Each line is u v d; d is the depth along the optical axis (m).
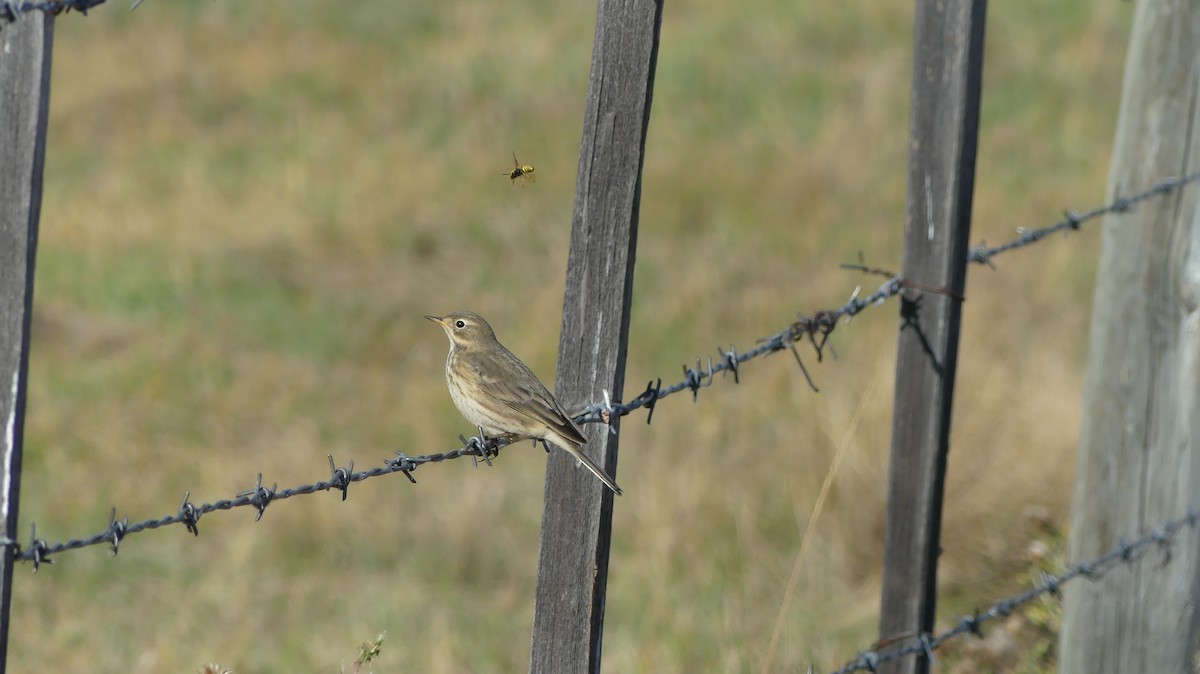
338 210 23.55
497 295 20.50
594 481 5.70
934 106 7.04
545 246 22.45
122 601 12.62
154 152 26.95
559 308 19.11
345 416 16.45
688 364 17.41
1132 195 8.30
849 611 11.66
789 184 24.44
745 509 12.85
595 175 5.52
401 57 32.97
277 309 20.08
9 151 4.30
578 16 35.97
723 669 10.19
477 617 12.30
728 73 31.08
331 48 33.38
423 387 17.28
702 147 26.75
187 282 20.75
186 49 33.16
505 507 14.08
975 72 6.99
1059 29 33.84
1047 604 10.26
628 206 5.50
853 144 26.28
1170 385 8.20
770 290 19.72
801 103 29.44
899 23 34.34
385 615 12.12
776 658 10.52
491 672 10.90
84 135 28.14
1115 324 8.35
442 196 24.36
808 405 14.58
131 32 34.34
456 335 8.52
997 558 12.25
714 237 22.36
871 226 22.66
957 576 12.11
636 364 17.47
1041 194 23.22
